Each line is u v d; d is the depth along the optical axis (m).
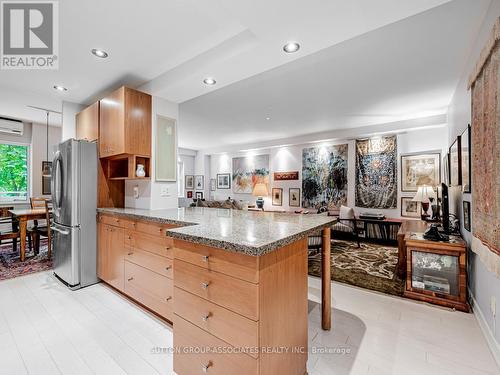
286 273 1.28
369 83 3.02
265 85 3.11
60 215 2.88
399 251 3.07
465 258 2.24
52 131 5.33
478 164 1.72
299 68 2.64
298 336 1.40
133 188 3.04
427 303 2.39
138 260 2.28
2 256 3.86
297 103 3.78
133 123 2.61
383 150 5.18
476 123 1.78
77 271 2.69
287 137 6.42
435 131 4.57
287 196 6.70
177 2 1.58
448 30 1.97
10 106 3.72
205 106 3.95
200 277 1.29
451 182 3.25
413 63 2.52
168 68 2.47
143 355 1.64
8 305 2.32
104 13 1.68
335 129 5.48
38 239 3.99
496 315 1.66
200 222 1.81
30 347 1.72
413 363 1.57
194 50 2.15
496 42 1.36
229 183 8.05
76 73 2.56
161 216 2.16
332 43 1.80
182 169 8.34
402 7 1.43
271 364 1.15
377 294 2.60
